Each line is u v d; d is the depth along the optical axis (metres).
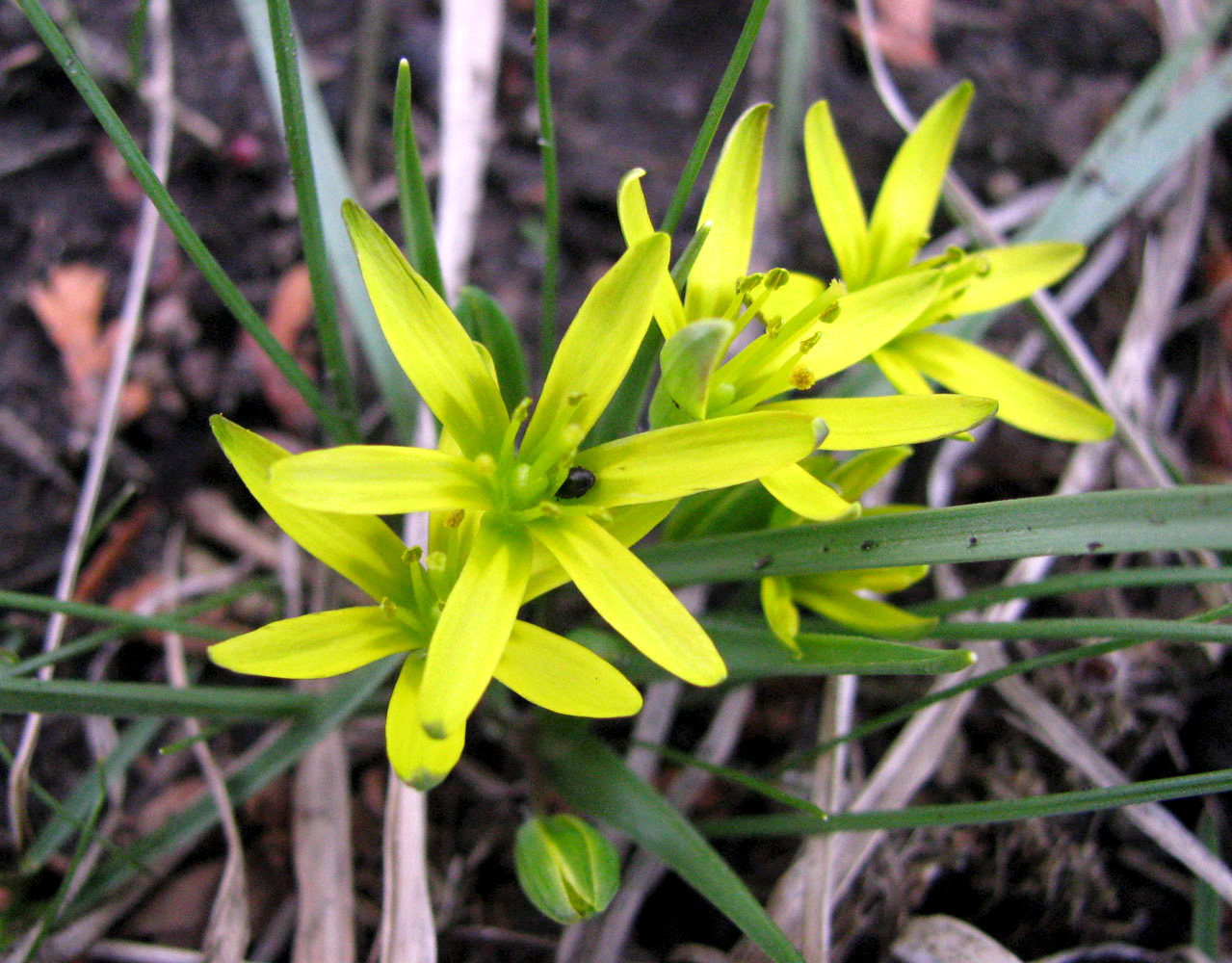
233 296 0.09
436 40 0.14
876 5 0.16
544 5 0.08
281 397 0.13
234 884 0.10
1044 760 0.11
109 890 0.10
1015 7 0.16
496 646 0.07
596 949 0.10
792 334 0.08
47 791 0.11
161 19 0.13
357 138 0.14
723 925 0.11
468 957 0.11
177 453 0.13
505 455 0.07
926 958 0.10
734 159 0.08
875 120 0.15
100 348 0.13
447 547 0.08
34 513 0.12
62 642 0.12
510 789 0.11
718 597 0.12
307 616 0.08
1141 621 0.08
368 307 0.12
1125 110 0.13
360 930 0.11
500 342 0.09
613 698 0.07
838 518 0.07
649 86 0.15
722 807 0.11
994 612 0.12
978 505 0.08
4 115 0.13
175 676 0.11
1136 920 0.11
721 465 0.07
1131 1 0.16
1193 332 0.14
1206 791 0.08
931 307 0.09
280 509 0.08
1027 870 0.11
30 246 0.13
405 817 0.10
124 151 0.08
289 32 0.08
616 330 0.07
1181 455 0.14
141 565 0.12
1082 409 0.09
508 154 0.14
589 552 0.07
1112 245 0.14
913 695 0.12
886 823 0.09
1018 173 0.15
